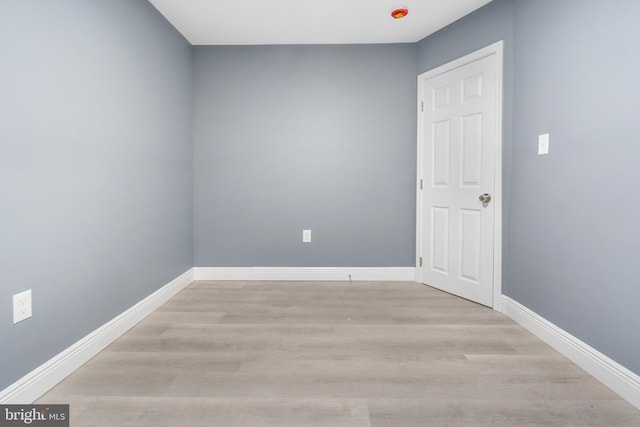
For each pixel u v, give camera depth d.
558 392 1.44
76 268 1.63
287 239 3.15
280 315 2.32
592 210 1.57
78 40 1.62
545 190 1.92
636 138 1.35
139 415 1.29
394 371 1.61
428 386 1.49
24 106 1.33
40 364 1.42
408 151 3.09
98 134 1.78
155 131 2.41
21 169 1.32
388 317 2.28
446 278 2.81
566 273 1.75
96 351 1.76
